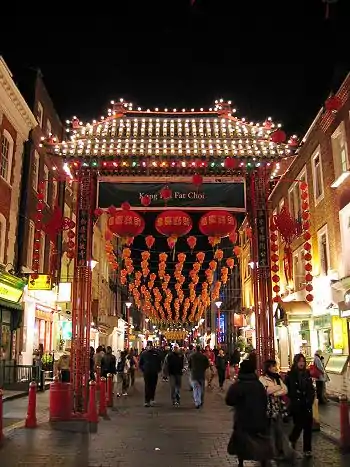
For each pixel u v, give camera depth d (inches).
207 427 498.3
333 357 807.1
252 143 608.7
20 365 831.1
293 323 1005.8
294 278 1044.5
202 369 687.7
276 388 374.3
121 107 664.4
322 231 872.9
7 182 876.0
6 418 535.5
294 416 365.4
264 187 609.0
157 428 488.7
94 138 608.1
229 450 279.4
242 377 287.7
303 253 987.3
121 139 610.5
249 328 1494.8
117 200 595.5
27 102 984.3
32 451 371.2
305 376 371.6
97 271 1625.2
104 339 1744.6
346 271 745.6
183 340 3708.2
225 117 663.1
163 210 596.1
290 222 625.3
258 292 595.2
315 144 901.8
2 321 836.6
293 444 366.3
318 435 445.1
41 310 1042.7
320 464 336.2
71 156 577.3
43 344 1057.5
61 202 1192.8
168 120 664.4
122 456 357.4
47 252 1096.2
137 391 965.8
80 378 560.7
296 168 1029.8
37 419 527.8
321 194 875.4
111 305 1989.4
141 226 561.0
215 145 599.2
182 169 608.1
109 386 684.7
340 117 775.1
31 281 911.0
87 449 380.5
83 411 551.5
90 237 592.1
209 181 605.0
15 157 912.9
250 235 628.7
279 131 514.6
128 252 974.4
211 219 547.5
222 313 2236.7
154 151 580.1
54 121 1143.0
